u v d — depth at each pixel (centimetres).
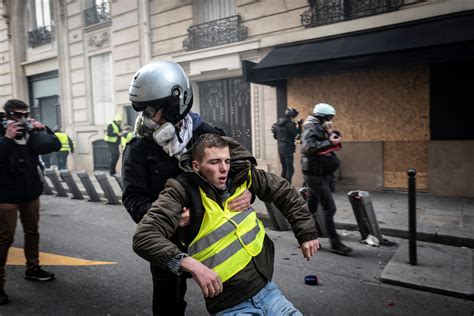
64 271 419
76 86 1489
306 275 396
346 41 782
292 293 354
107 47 1350
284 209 184
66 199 889
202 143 169
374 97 793
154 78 185
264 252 176
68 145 1298
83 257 466
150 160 194
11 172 341
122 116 1313
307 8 872
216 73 1054
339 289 362
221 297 165
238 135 1076
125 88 1297
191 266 146
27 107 353
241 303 166
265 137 966
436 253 443
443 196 721
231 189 176
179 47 1133
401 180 774
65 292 363
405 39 677
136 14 1229
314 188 459
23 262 452
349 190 822
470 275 376
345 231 551
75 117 1512
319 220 516
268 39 918
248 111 1052
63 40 1503
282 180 186
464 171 705
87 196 924
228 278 162
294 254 463
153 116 191
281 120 811
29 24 1684
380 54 668
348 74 820
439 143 723
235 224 168
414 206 402
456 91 707
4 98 1791
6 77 1767
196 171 172
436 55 618
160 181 195
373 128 799
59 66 1524
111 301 344
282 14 911
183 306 217
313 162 452
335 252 461
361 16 802
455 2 687
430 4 717
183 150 196
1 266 339
